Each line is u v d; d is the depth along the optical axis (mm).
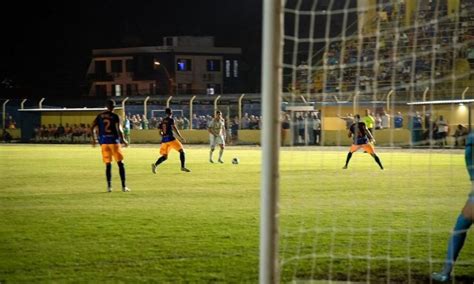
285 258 8273
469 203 7277
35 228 10641
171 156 29844
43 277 7488
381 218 11570
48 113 48844
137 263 8133
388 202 13648
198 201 13875
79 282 7266
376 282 7227
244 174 20297
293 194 14992
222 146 25375
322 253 8594
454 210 12578
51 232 10258
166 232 10203
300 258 8273
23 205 13391
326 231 10227
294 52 7574
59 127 47062
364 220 11352
